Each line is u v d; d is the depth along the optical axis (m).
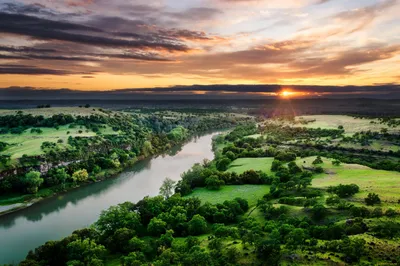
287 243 73.31
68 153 175.75
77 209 129.12
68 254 80.06
